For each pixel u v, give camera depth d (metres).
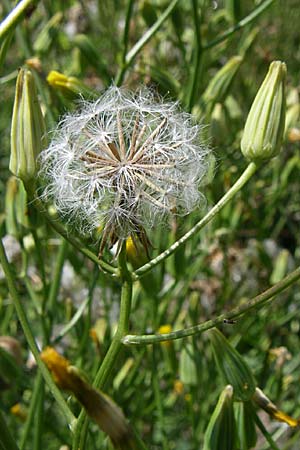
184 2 0.24
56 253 0.25
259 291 0.26
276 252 0.29
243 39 0.28
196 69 0.21
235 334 0.25
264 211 0.29
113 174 0.13
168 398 0.24
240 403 0.16
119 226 0.13
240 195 0.25
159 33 0.27
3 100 0.31
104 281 0.22
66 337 0.24
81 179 0.13
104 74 0.22
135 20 0.27
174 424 0.25
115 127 0.14
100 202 0.13
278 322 0.26
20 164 0.14
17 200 0.19
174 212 0.14
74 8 0.29
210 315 0.25
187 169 0.13
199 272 0.25
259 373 0.25
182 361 0.20
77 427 0.13
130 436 0.12
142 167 0.13
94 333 0.20
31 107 0.13
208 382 0.23
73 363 0.23
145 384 0.24
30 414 0.19
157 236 0.21
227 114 0.22
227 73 0.21
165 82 0.21
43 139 0.14
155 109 0.14
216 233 0.25
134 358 0.23
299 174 0.29
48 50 0.25
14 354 0.17
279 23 0.35
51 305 0.20
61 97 0.20
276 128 0.14
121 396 0.22
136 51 0.21
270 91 0.14
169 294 0.21
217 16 0.27
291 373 0.26
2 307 0.24
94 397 0.11
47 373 0.14
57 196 0.14
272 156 0.14
